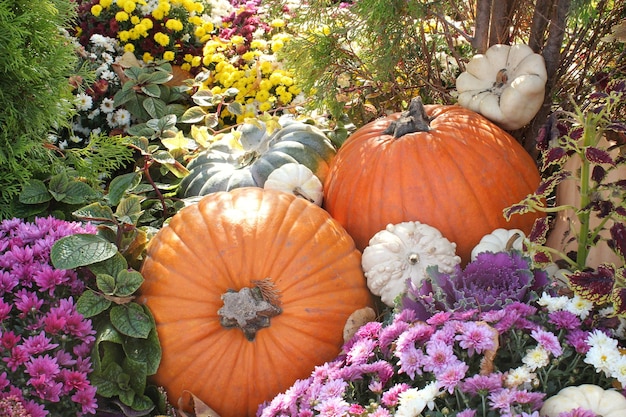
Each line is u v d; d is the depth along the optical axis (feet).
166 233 8.09
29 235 7.97
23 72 8.45
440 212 8.47
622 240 6.95
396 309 7.42
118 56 13.04
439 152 8.57
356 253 8.30
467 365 6.33
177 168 9.52
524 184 8.79
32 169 9.07
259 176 9.76
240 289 7.65
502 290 7.41
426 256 8.16
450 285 7.43
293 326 7.60
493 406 5.86
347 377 6.68
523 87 8.98
